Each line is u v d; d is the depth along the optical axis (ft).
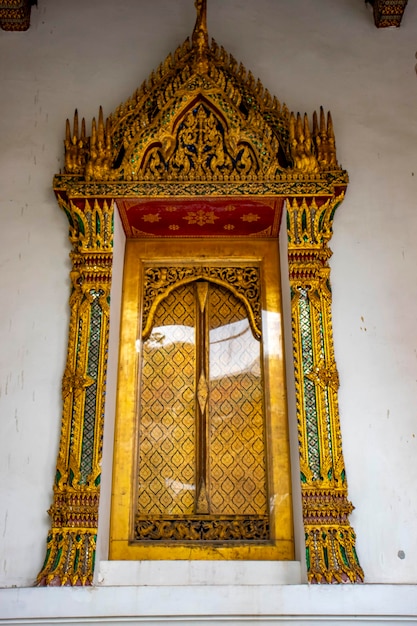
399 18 23.21
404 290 20.10
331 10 23.70
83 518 17.24
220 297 21.38
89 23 23.47
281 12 23.61
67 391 18.47
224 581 17.88
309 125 21.90
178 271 21.44
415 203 21.11
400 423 18.75
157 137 20.33
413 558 17.48
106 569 17.89
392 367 19.31
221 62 21.15
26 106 22.24
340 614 16.29
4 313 19.79
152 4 23.76
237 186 19.74
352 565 16.96
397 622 16.29
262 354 20.54
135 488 19.29
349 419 18.74
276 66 22.74
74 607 16.29
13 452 18.35
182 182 19.80
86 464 17.76
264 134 20.30
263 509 19.17
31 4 23.67
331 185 19.75
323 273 19.60
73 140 20.62
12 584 17.12
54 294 19.98
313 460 17.97
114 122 20.57
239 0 23.76
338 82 22.54
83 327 19.03
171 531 18.94
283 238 20.62
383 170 21.47
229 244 21.63
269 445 19.43
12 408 18.78
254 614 16.31
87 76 22.63
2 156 21.58
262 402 20.15
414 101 22.41
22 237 20.65
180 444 19.80
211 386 20.39
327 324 19.17
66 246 20.53
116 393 19.90
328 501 17.54
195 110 20.81
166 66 21.08
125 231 21.42
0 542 17.53
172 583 17.87
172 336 20.89
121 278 20.97
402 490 18.12
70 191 19.62
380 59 22.95
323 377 18.63
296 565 18.02
